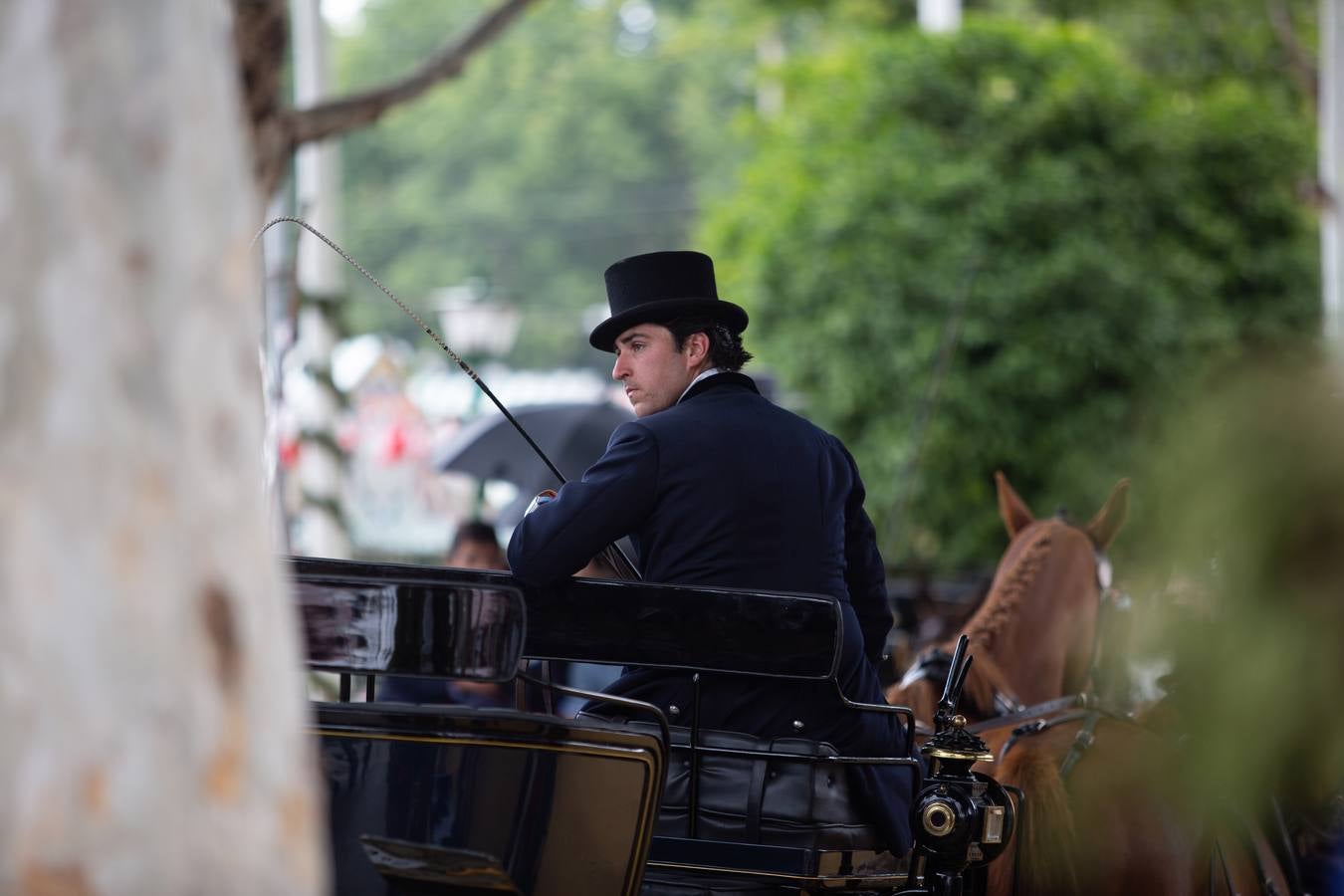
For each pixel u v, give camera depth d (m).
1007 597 12.14
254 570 3.23
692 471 8.70
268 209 16.50
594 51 106.69
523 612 7.23
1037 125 36.16
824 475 9.14
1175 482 4.54
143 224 3.14
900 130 36.62
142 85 3.17
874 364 34.88
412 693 15.11
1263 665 4.52
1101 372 34.44
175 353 3.14
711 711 8.64
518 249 100.94
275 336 16.30
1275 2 39.22
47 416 3.05
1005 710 11.30
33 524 3.03
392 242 101.50
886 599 9.90
